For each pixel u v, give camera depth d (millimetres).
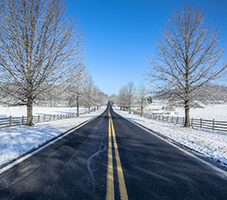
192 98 13312
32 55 9289
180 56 13422
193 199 2455
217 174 3436
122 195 2492
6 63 8602
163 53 13781
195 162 4219
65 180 2982
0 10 8234
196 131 11281
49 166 3674
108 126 12844
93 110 63875
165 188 2770
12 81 9633
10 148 4887
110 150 5250
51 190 2619
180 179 3148
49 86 10703
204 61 12609
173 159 4445
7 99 10547
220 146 5930
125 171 3477
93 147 5621
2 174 3182
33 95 11477
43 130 8953
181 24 13562
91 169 3545
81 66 11336
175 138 7676
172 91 13891
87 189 2664
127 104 50219
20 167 3574
